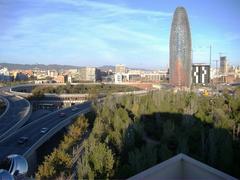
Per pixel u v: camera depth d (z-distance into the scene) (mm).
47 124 117625
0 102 185625
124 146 71250
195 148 71812
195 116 96938
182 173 14570
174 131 81312
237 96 133750
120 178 54312
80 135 101000
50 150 102125
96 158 57625
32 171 79438
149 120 108812
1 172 13039
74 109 156500
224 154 60844
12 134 101500
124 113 107562
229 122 87000
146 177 14180
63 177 65500
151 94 144500
